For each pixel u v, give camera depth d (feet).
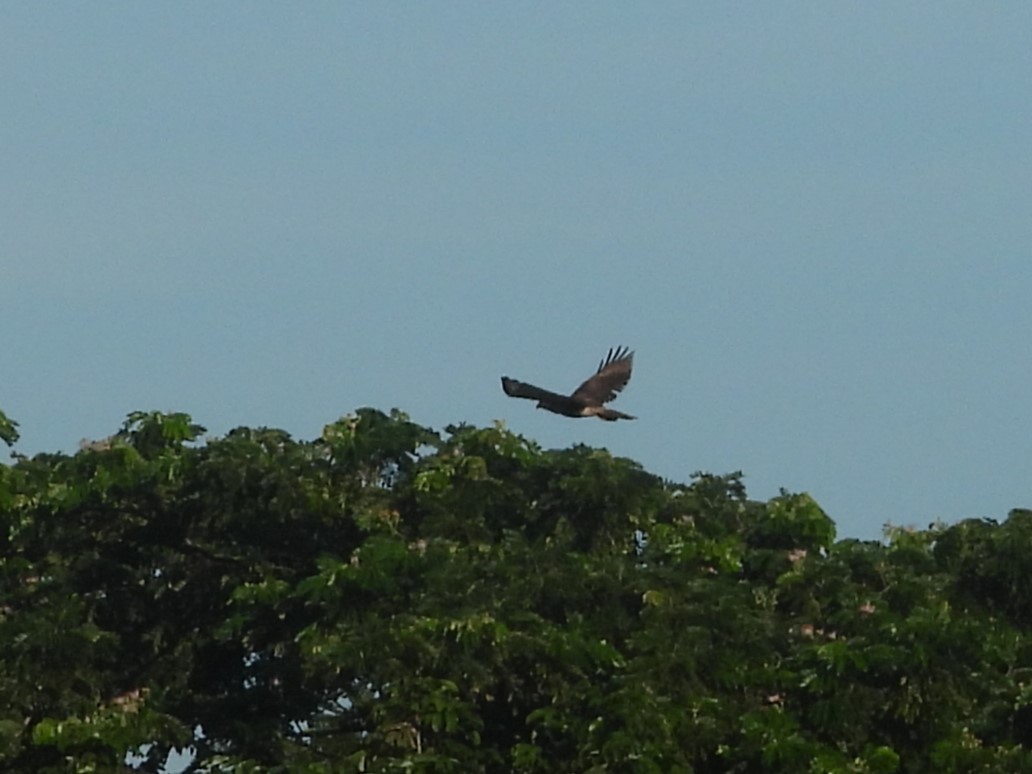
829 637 94.73
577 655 90.12
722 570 102.53
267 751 98.43
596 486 103.60
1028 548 103.14
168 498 104.37
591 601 95.61
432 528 101.50
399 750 86.99
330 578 94.27
